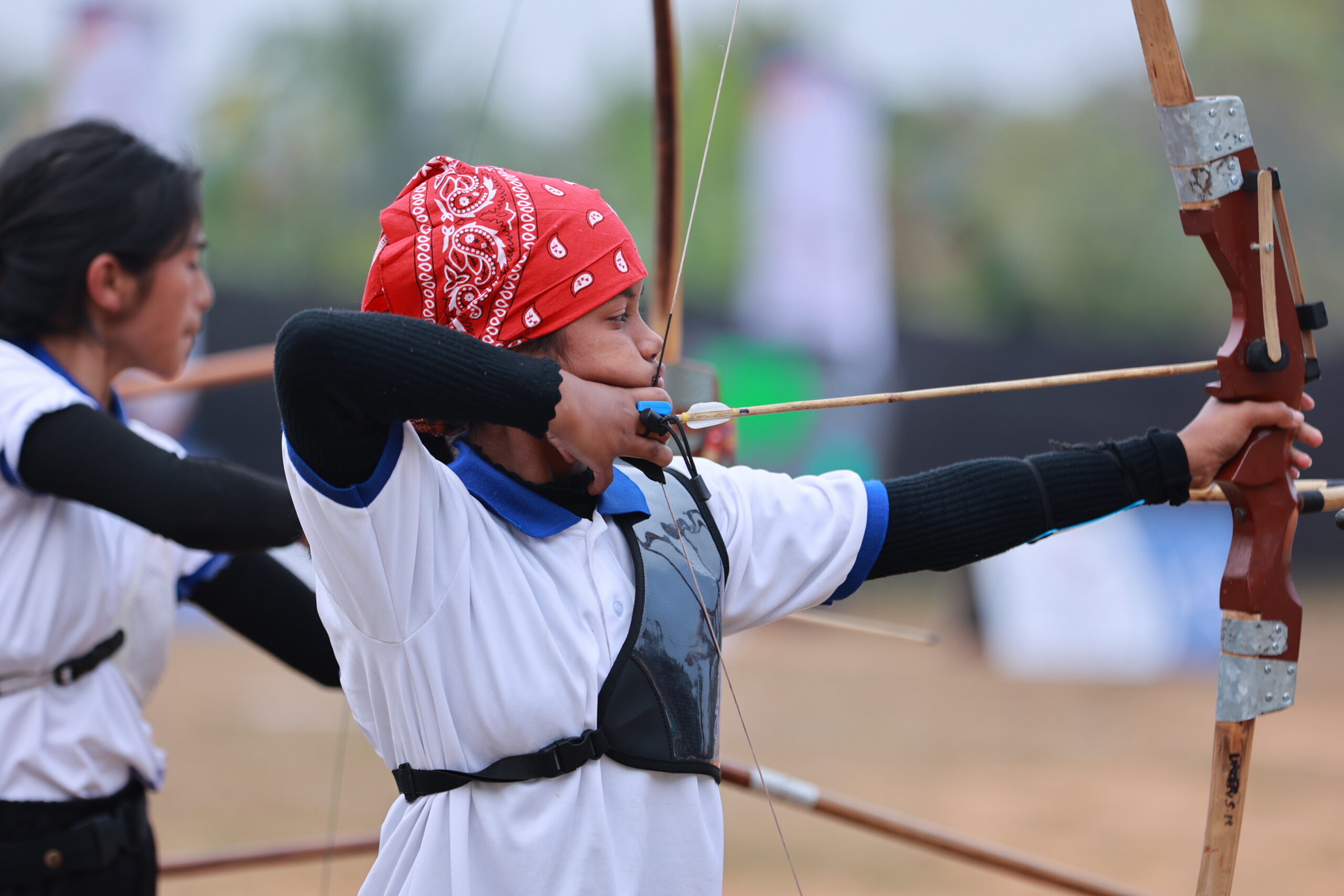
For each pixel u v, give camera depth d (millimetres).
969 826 20484
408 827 4984
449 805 4871
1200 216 5613
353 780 22609
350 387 4355
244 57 67500
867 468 47031
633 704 4969
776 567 5512
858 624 7965
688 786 5039
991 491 5633
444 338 4492
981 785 23203
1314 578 49062
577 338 5039
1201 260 67938
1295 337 5695
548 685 4832
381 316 4496
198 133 65938
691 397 7215
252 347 43375
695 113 60125
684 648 5105
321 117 68000
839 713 29531
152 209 6965
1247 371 5676
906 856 18766
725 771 8406
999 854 8430
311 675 7605
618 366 5023
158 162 7109
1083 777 23859
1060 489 5641
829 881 17516
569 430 4637
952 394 5336
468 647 4828
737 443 7695
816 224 53281
